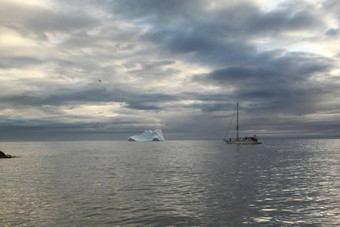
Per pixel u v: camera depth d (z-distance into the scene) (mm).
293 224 14938
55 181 30516
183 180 30188
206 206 18672
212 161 54688
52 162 57625
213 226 14727
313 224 14922
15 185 28031
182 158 64625
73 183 28969
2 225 15070
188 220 15734
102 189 25297
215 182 28547
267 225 14820
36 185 27906
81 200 20750
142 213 17141
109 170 41094
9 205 19328
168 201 20219
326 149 103688
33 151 112438
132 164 50969
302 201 19922
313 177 31875
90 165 49781
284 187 25516
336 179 30328
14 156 77812
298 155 71625
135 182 29250
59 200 20797
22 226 14891
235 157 65250
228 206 18641
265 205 18828
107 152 99500
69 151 110312
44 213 17297
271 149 104875
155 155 78188
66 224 15172
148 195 22406
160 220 15750
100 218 16188
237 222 15344
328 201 19891
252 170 39000
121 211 17641
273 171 37719
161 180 30406
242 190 24156
